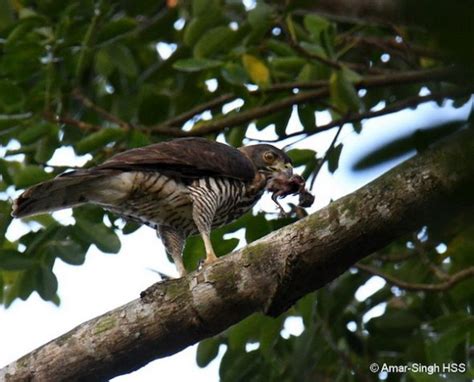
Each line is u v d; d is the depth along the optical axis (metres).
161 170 9.52
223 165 10.09
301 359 11.02
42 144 11.41
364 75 14.15
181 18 14.27
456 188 3.24
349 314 12.51
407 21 2.79
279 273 7.04
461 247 11.11
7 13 13.02
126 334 7.32
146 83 13.92
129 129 11.76
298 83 12.63
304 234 6.97
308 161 11.80
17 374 7.42
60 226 10.38
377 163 3.06
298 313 11.27
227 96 13.22
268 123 12.79
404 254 12.57
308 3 11.73
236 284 7.16
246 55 11.82
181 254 10.12
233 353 11.03
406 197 6.48
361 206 6.73
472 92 2.86
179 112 13.82
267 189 10.86
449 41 2.69
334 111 12.94
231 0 13.56
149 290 7.40
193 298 7.23
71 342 7.41
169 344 7.38
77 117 12.95
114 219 11.12
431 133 3.21
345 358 11.84
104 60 13.11
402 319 12.18
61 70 12.29
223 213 10.38
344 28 14.78
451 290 11.77
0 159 11.02
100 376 7.45
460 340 9.81
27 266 10.16
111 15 12.96
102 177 9.14
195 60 11.57
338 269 7.02
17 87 11.58
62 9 11.62
